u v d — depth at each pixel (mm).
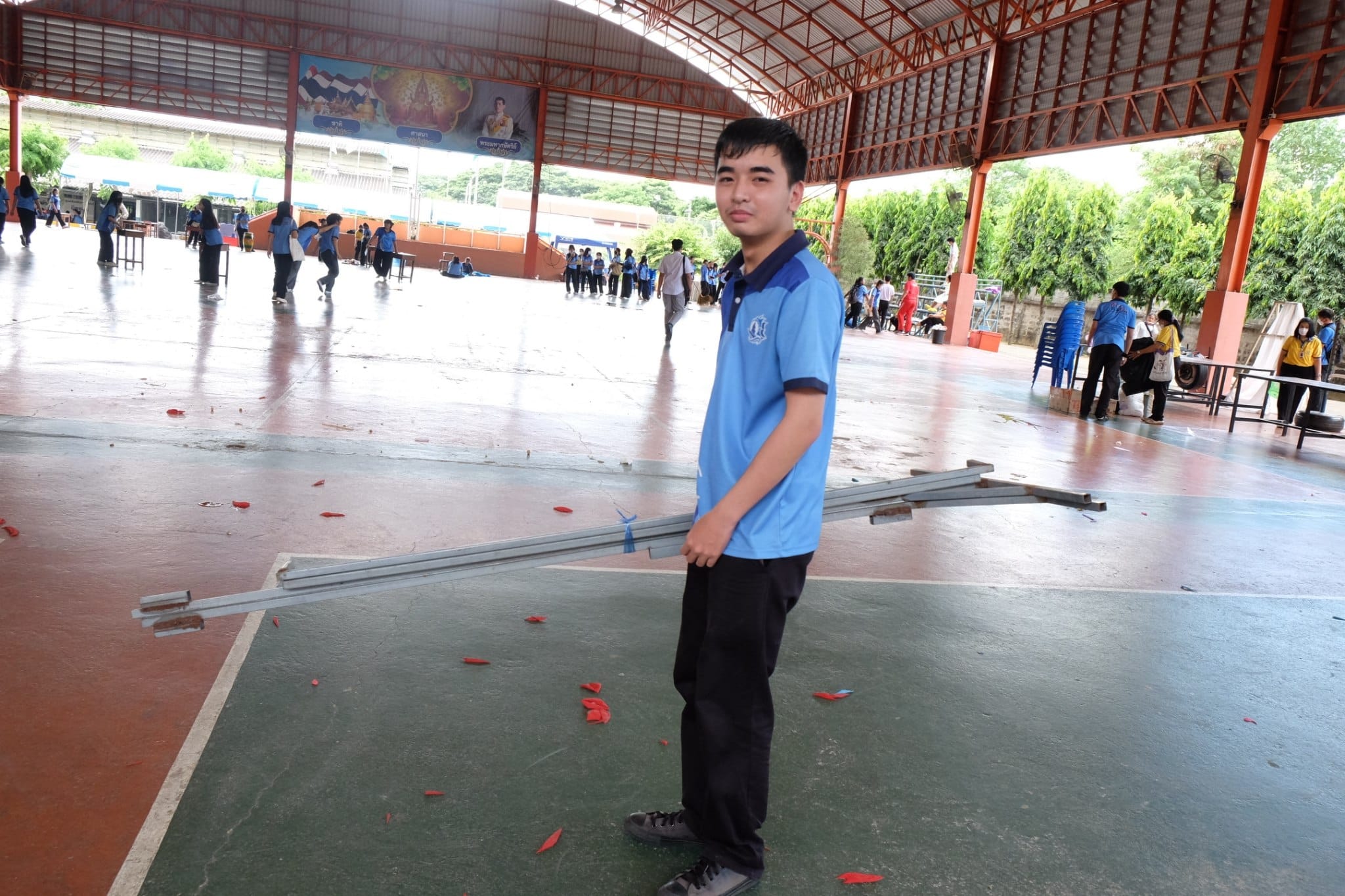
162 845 2002
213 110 32062
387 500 4648
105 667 2713
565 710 2756
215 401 6531
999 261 34750
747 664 1911
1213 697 3350
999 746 2820
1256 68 15992
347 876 1968
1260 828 2520
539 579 3801
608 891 2016
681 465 6168
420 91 33031
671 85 34812
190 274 17750
